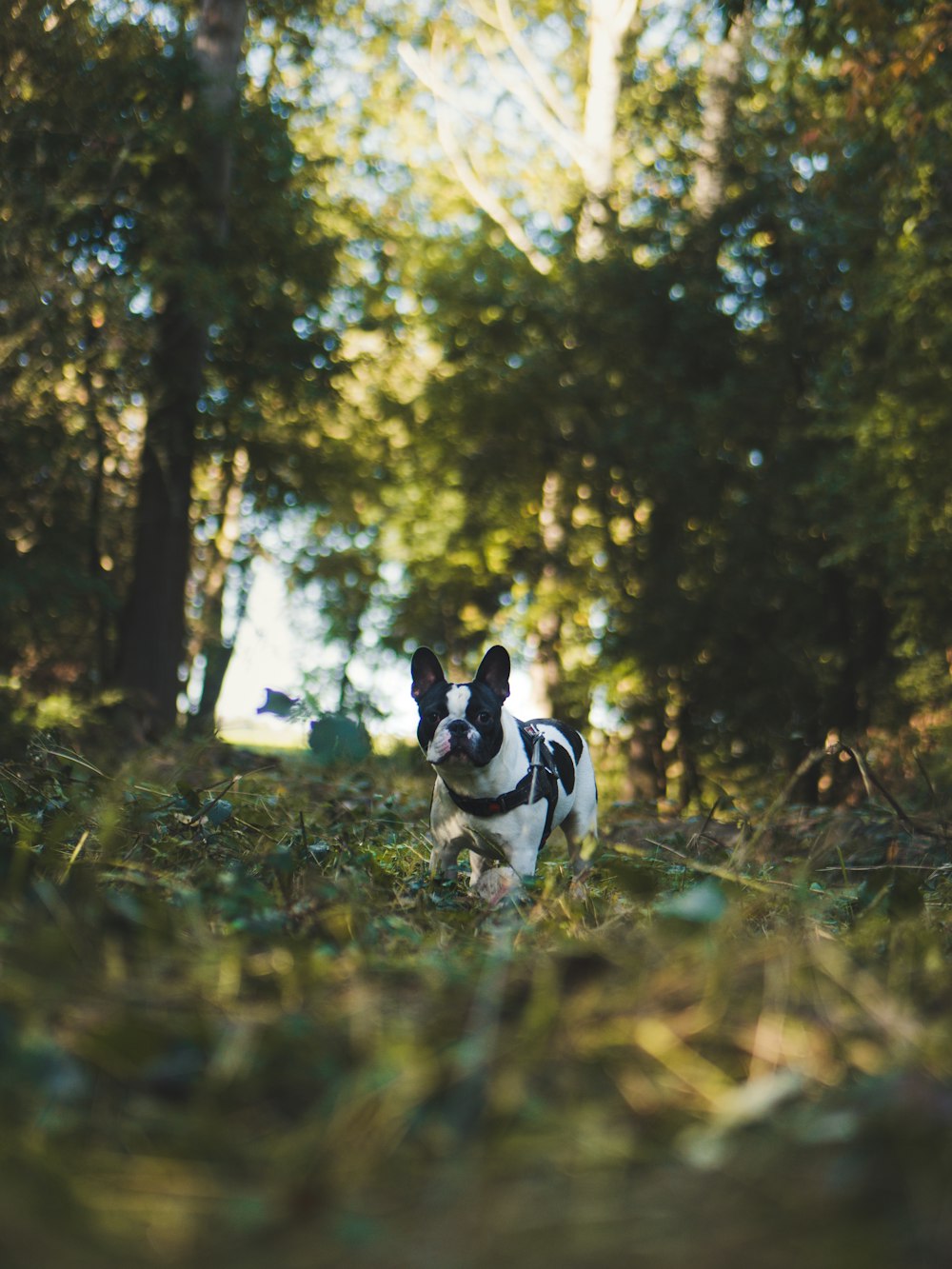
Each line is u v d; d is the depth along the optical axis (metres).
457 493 23.67
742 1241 1.48
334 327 18.94
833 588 18.52
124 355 14.27
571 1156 1.71
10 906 2.83
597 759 22.27
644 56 24.02
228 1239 1.52
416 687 6.08
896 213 12.39
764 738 19.05
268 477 19.09
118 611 16.03
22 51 13.39
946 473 13.59
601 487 21.70
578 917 4.09
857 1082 1.99
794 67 11.01
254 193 17.05
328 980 2.55
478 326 22.48
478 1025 2.16
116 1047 2.02
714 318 19.33
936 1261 1.46
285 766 10.21
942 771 10.91
